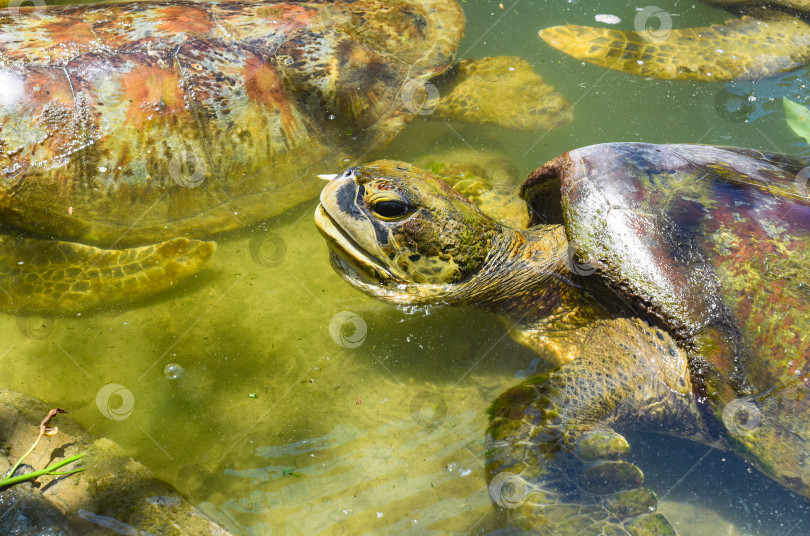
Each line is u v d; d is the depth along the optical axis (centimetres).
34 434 146
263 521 143
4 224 161
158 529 141
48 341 154
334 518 144
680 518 146
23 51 162
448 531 143
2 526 139
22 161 159
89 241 161
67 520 140
